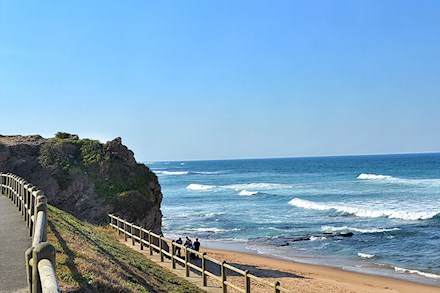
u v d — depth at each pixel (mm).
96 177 32406
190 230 45219
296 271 27000
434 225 42531
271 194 77875
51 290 4637
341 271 27281
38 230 7734
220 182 120250
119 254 16766
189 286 15438
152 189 34344
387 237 37469
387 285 23984
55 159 32906
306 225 45406
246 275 12672
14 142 35125
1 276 9320
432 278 25359
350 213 52031
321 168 175500
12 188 22750
